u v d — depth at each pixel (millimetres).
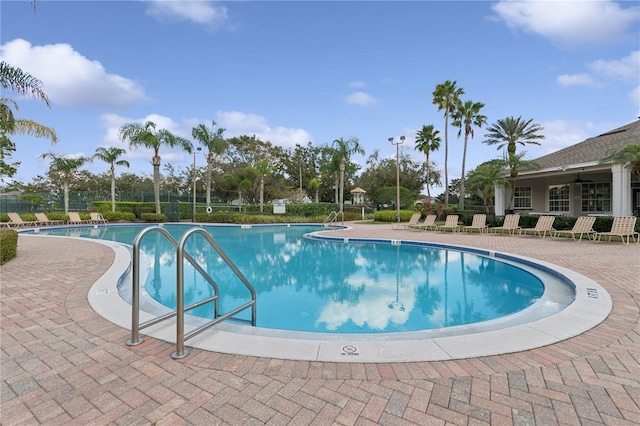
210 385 2223
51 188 36531
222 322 3568
